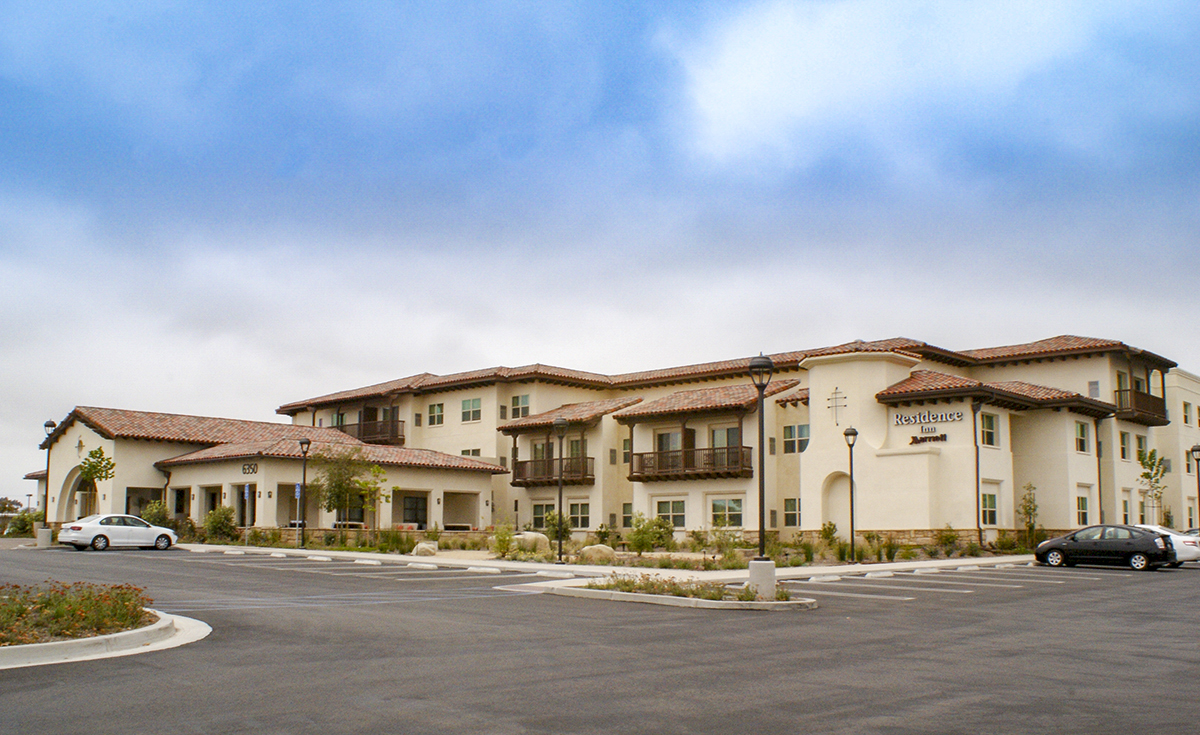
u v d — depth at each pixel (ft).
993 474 120.47
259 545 128.67
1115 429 139.64
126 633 36.96
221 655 34.96
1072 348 141.69
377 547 116.06
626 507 156.87
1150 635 43.45
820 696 28.14
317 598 58.75
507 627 44.65
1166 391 160.45
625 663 34.01
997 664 34.50
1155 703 27.53
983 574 84.89
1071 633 44.04
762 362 59.52
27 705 26.02
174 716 24.75
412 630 43.01
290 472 138.21
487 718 24.79
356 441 163.43
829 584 72.13
